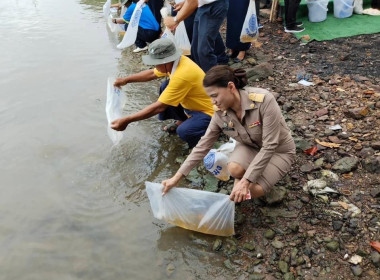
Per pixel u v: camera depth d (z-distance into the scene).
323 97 4.32
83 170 3.70
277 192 3.07
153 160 3.80
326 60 5.14
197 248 2.85
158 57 3.33
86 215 3.20
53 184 3.53
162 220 3.11
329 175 3.25
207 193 2.76
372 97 4.18
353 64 4.96
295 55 5.38
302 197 3.09
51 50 6.35
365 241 2.67
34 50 6.36
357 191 3.06
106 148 3.98
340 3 6.11
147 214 3.19
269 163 2.86
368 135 3.62
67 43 6.62
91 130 4.27
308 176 3.28
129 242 2.94
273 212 3.01
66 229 3.07
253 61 5.26
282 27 6.31
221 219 2.80
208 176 3.49
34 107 4.71
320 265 2.59
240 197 2.62
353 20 6.17
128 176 3.61
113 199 3.36
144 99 4.84
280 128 2.79
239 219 2.98
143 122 4.39
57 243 2.95
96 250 2.88
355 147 3.48
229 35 5.21
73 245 2.93
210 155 3.24
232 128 2.80
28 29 7.30
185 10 4.13
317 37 5.73
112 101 3.86
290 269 2.60
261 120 2.68
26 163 3.79
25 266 2.77
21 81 5.36
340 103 4.18
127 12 6.07
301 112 4.14
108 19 7.32
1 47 6.48
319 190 3.07
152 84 5.21
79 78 5.41
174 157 3.83
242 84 2.64
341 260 2.60
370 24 5.98
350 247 2.66
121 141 4.07
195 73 3.40
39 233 3.04
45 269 2.74
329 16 6.36
